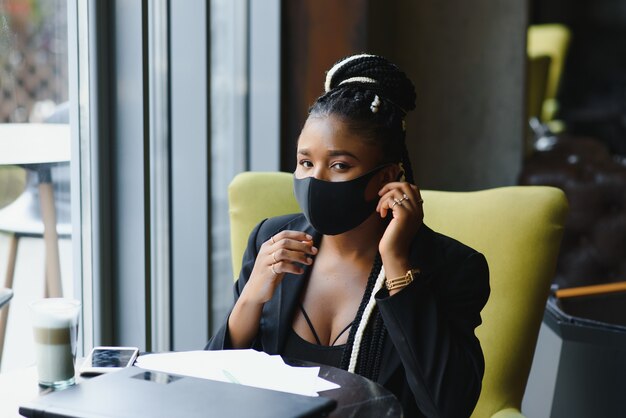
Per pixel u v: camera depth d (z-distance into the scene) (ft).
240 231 6.22
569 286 10.43
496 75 12.05
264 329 4.88
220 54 9.36
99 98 7.13
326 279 4.85
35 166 6.82
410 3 12.14
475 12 12.03
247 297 4.78
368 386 4.10
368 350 4.66
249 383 4.07
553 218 5.78
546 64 15.72
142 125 7.22
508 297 5.74
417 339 4.43
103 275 7.34
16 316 6.79
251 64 9.68
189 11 8.20
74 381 4.25
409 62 12.25
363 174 4.61
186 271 8.48
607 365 5.98
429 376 4.41
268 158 9.77
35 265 6.91
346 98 4.66
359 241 4.82
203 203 8.42
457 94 12.21
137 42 7.14
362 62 4.79
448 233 5.96
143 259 7.38
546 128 15.84
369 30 10.38
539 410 6.46
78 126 7.18
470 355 4.56
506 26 11.95
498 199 5.92
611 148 25.12
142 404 3.61
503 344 5.69
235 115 9.68
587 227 10.41
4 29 6.45
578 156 10.93
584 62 26.86
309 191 4.63
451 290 4.76
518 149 12.07
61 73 6.98
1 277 6.61
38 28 6.75
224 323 4.87
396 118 4.75
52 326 4.15
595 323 6.04
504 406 5.64
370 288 4.72
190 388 3.80
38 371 4.20
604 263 10.37
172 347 8.56
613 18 26.55
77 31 7.06
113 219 7.38
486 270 4.89
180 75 8.24
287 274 4.92
